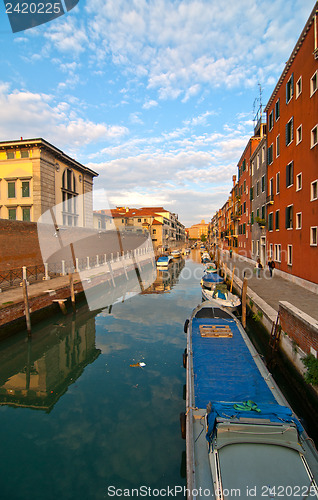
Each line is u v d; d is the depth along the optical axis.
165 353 9.62
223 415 3.92
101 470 4.86
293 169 15.18
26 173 22.95
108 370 8.45
